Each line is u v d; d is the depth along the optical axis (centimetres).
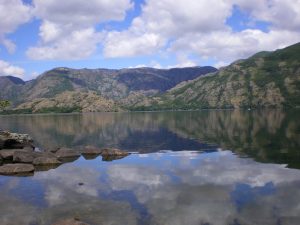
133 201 2969
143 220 2511
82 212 2708
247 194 3078
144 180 3762
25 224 2483
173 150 6319
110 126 14488
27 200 3088
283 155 5253
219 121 15775
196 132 10138
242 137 8181
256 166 4388
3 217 2647
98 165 4831
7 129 13175
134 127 13488
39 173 4306
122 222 2477
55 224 2333
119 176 4016
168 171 4231
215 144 7031
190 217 2547
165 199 3006
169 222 2461
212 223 2425
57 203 2964
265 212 2592
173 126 13400
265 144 6662
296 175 3778
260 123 13025
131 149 6644
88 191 3341
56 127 14350
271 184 3406
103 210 2745
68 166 4800
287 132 8838
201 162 4853
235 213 2597
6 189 3519
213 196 3053
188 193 3175
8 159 5516
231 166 4447
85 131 11850
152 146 7088
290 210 2614
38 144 7975
